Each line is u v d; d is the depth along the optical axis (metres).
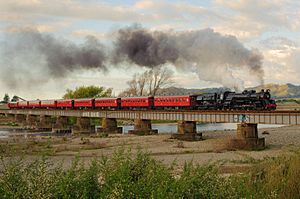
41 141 60.56
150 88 116.94
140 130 73.69
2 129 108.88
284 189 13.03
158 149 48.56
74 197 8.22
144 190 8.14
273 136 65.25
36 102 119.56
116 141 60.38
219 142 54.72
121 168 8.96
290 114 41.56
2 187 8.08
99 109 88.25
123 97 80.31
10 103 142.12
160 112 65.69
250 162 30.58
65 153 42.66
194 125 61.88
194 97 62.31
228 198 8.84
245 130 48.59
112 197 7.73
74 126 93.00
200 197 8.50
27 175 8.64
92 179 8.78
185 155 42.06
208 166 9.84
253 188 13.00
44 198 7.68
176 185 8.25
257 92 51.41
